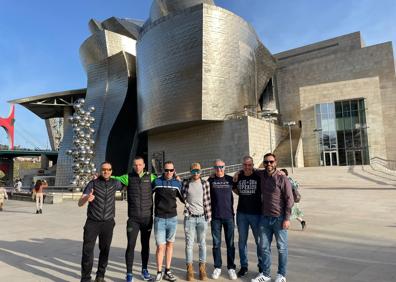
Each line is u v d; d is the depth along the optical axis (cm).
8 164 9031
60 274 559
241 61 3950
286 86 4928
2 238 898
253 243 752
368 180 2486
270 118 4094
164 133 4316
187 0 4397
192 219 529
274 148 4003
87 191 519
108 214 520
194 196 532
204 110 3603
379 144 3925
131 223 522
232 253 539
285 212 494
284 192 498
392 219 1038
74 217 1336
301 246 707
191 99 3669
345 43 5038
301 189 2030
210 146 3781
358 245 705
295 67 4891
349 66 4466
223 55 3778
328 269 542
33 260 652
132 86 4794
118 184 537
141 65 4234
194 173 537
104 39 4878
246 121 3541
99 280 506
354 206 1336
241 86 3912
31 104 6341
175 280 514
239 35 3966
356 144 3956
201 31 3684
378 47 4288
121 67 4772
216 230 539
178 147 4116
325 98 4266
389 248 673
